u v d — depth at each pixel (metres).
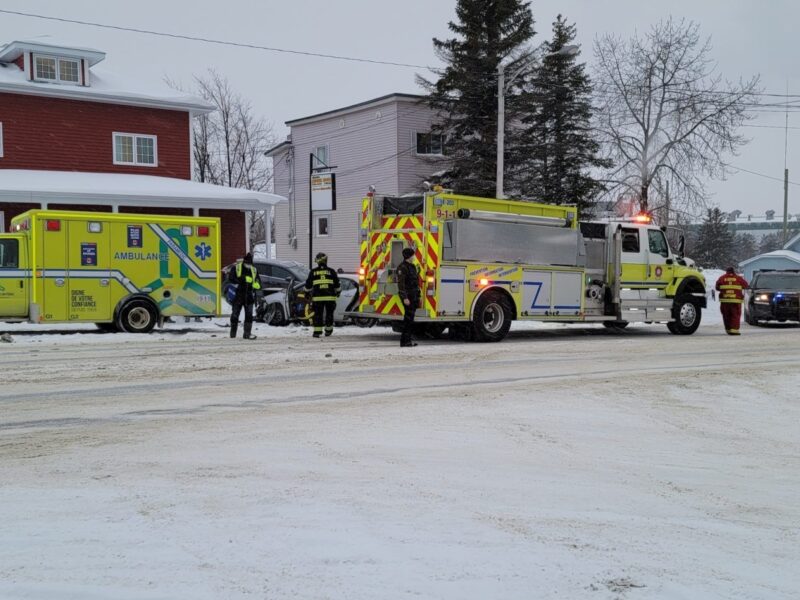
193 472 5.59
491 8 34.81
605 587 3.71
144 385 9.59
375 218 15.46
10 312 15.42
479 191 34.31
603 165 36.25
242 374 10.60
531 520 4.68
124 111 29.08
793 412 8.71
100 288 16.11
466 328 15.46
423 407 8.34
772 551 4.31
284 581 3.67
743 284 18.91
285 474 5.57
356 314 15.55
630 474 5.89
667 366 12.22
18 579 3.67
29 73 27.36
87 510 4.69
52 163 27.69
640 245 17.59
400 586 3.63
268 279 21.70
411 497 5.06
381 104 37.56
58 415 7.70
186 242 17.00
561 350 14.23
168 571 3.77
